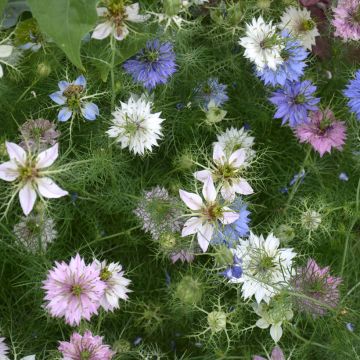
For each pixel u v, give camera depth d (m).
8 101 0.57
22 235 0.54
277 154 0.63
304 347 0.55
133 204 0.57
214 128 0.62
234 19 0.57
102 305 0.51
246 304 0.56
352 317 0.54
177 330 0.59
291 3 0.62
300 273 0.56
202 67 0.61
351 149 0.63
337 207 0.58
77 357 0.49
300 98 0.59
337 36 0.65
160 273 0.59
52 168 0.49
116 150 0.58
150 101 0.57
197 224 0.51
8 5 0.58
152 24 0.56
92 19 0.44
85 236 0.58
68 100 0.52
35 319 0.54
